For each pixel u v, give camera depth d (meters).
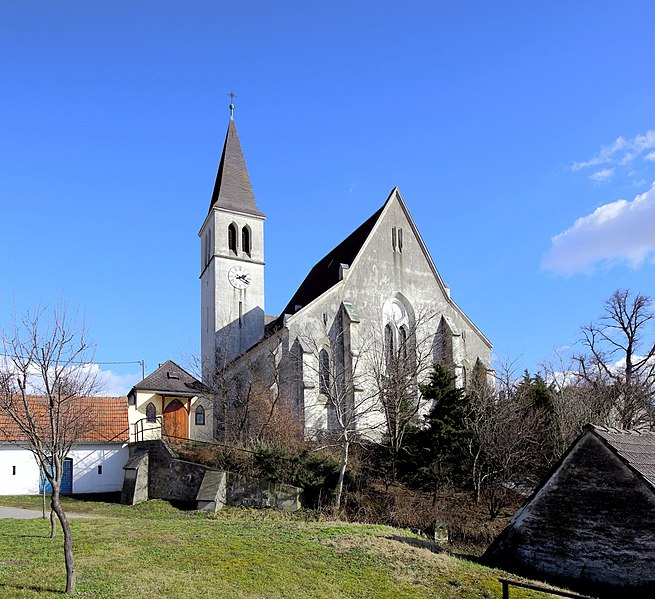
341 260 49.09
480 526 27.86
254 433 38.16
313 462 32.62
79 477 37.38
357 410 40.59
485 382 42.25
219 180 55.91
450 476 33.25
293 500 30.19
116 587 13.84
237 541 18.92
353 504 30.75
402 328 46.72
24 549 17.58
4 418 36.88
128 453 38.22
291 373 41.25
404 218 48.84
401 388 37.38
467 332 48.66
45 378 15.41
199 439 42.59
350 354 42.53
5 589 13.27
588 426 15.77
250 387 41.16
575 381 49.59
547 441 35.75
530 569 16.36
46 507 30.95
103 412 40.00
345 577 15.92
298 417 39.81
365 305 45.22
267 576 15.55
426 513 29.41
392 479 33.62
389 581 15.83
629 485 14.86
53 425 14.73
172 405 41.88
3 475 36.16
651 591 14.16
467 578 15.98
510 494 33.28
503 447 31.83
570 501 15.82
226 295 52.34
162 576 14.94
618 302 50.62
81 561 16.11
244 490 30.88
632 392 41.00
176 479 32.53
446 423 33.69
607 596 14.71
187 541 18.86
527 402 37.12
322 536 20.12
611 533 15.01
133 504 32.22
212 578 15.05
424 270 48.47
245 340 52.25
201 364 50.88
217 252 52.78
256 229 55.09
